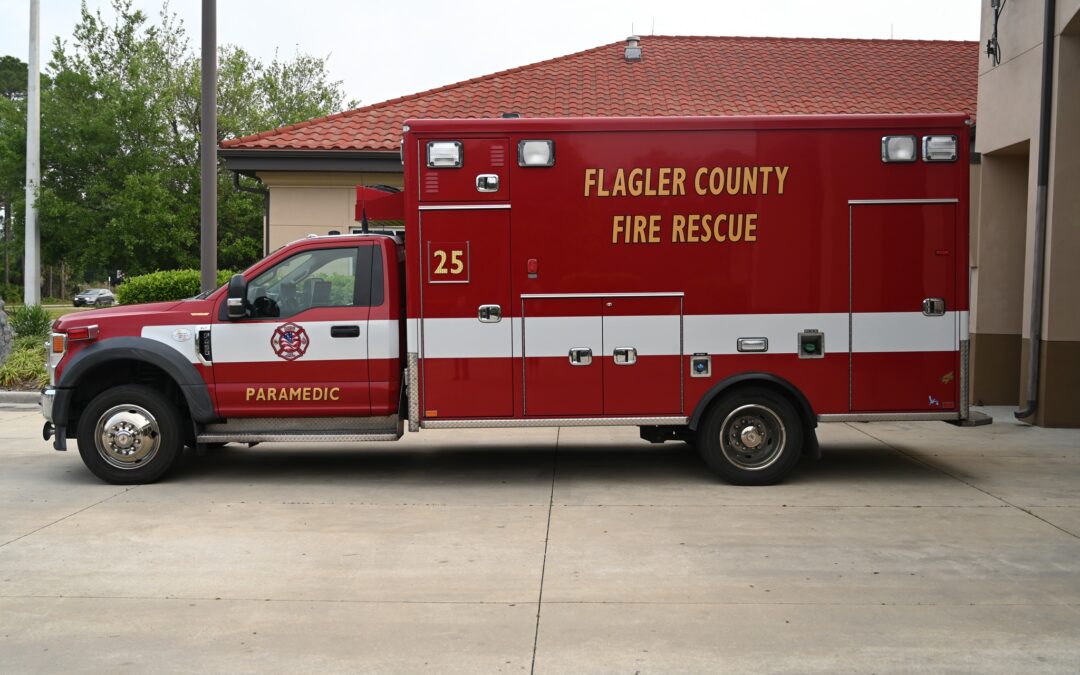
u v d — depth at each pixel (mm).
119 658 4500
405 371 8508
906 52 19703
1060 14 10688
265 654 4555
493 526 6914
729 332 8148
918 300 8164
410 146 8031
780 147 8086
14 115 31422
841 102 16812
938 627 4867
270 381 8234
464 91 17781
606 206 8086
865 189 8102
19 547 6359
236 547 6379
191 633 4824
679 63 19062
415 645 4660
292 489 8195
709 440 8242
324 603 5273
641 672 4324
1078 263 10945
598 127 8055
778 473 8234
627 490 8109
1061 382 11102
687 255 8125
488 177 8055
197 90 35812
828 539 6516
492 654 4543
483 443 10570
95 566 5945
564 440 10742
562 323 8133
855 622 4941
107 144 31422
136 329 8250
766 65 18875
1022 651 4547
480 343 8125
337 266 8359
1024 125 11547
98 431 8289
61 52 31547
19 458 9570
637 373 8164
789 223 8109
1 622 4973
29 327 16938
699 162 8078
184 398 8594
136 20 34750
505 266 8094
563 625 4922
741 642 4676
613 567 5902
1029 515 7156
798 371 8164
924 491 7992
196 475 8805
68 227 30938
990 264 12867
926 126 8102
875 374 8180
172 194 33719
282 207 15984
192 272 17359
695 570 5836
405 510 7422
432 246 8070
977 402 13008
